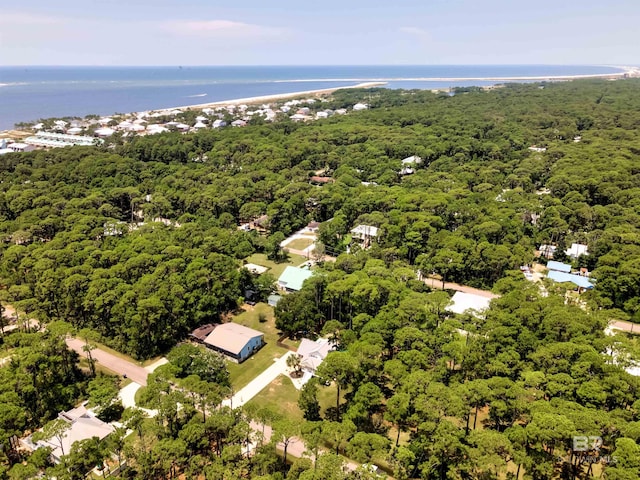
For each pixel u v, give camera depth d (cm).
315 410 6038
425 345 6431
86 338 7400
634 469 4256
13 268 9294
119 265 8731
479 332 7038
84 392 6512
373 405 6050
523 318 7006
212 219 12600
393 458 5044
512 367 6141
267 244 11381
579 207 12138
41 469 4881
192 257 9250
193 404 5516
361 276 8331
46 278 8306
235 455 4791
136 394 6550
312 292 8294
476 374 6259
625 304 8600
